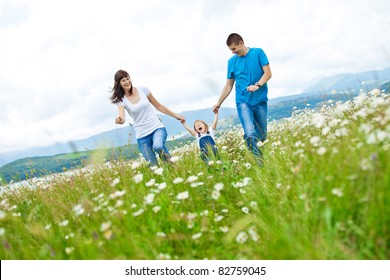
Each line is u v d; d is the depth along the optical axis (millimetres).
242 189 6492
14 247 6125
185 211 6074
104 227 5484
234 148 10094
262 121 9875
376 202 4125
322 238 4195
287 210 5129
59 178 10844
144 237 5102
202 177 7176
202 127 9625
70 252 5301
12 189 11070
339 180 4703
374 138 4820
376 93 7438
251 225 5301
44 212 7449
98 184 8992
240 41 9422
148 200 5953
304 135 7242
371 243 4035
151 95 10000
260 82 9109
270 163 7055
